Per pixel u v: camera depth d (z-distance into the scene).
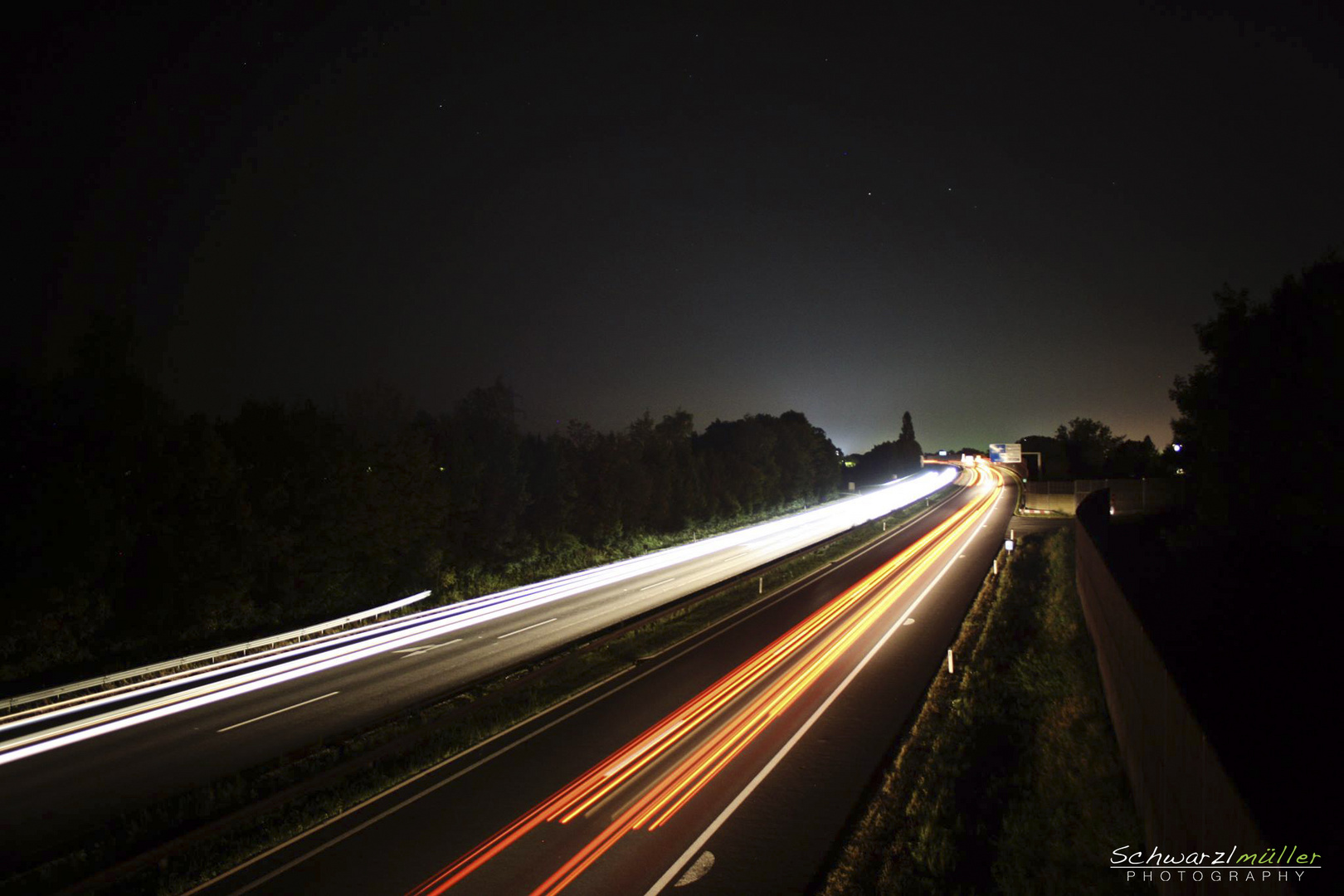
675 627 26.64
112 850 11.00
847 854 10.30
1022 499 72.88
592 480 53.78
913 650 22.27
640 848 10.62
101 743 16.36
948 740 14.70
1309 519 17.72
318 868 10.27
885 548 49.12
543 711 17.45
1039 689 17.56
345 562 33.31
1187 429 21.28
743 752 14.32
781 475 89.00
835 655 21.97
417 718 16.88
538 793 12.61
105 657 24.78
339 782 13.35
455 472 40.78
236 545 28.77
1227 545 19.91
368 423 35.97
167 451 26.97
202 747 15.88
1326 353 17.28
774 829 11.11
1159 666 8.82
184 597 26.84
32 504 22.78
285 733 16.61
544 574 44.91
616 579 41.81
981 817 11.38
